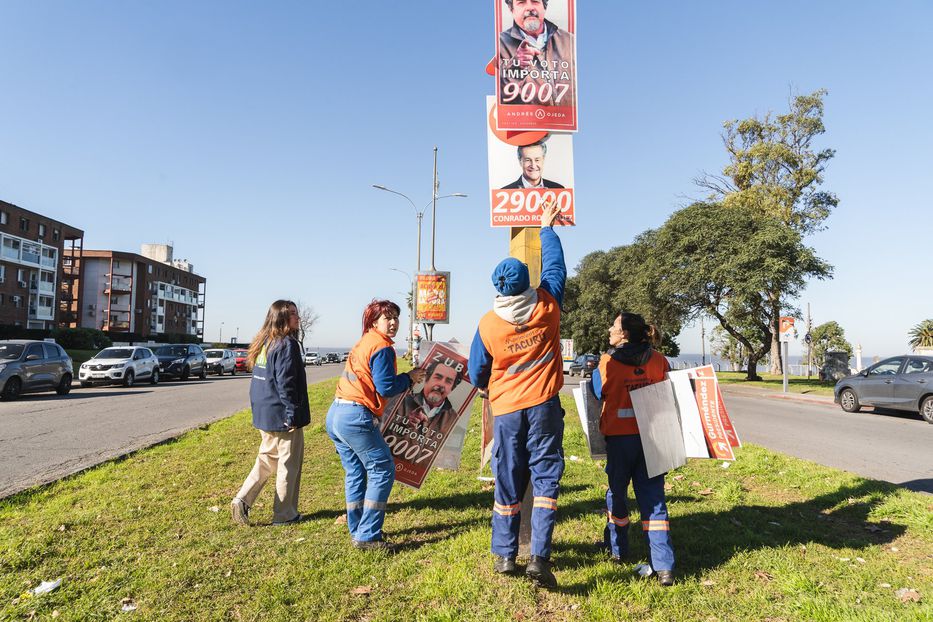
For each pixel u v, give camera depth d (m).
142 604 3.07
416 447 4.61
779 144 36.41
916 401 13.66
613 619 2.93
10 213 53.84
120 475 6.21
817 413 15.57
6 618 2.87
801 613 3.01
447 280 31.62
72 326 74.00
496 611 3.02
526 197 4.48
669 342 48.81
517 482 3.40
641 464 3.58
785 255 29.89
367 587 3.31
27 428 10.48
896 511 4.79
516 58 4.55
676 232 34.06
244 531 4.31
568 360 37.16
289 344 4.41
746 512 4.89
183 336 77.75
